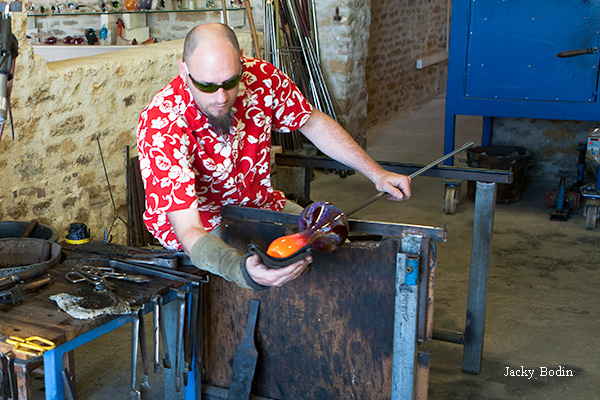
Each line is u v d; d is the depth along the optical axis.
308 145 5.71
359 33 5.99
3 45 1.68
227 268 1.67
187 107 1.99
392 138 7.18
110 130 3.46
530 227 4.57
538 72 4.66
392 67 8.09
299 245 1.68
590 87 4.54
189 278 2.17
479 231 2.58
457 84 4.91
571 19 4.47
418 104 9.12
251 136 2.22
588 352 2.94
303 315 2.13
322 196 5.29
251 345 2.22
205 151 2.09
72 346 1.85
